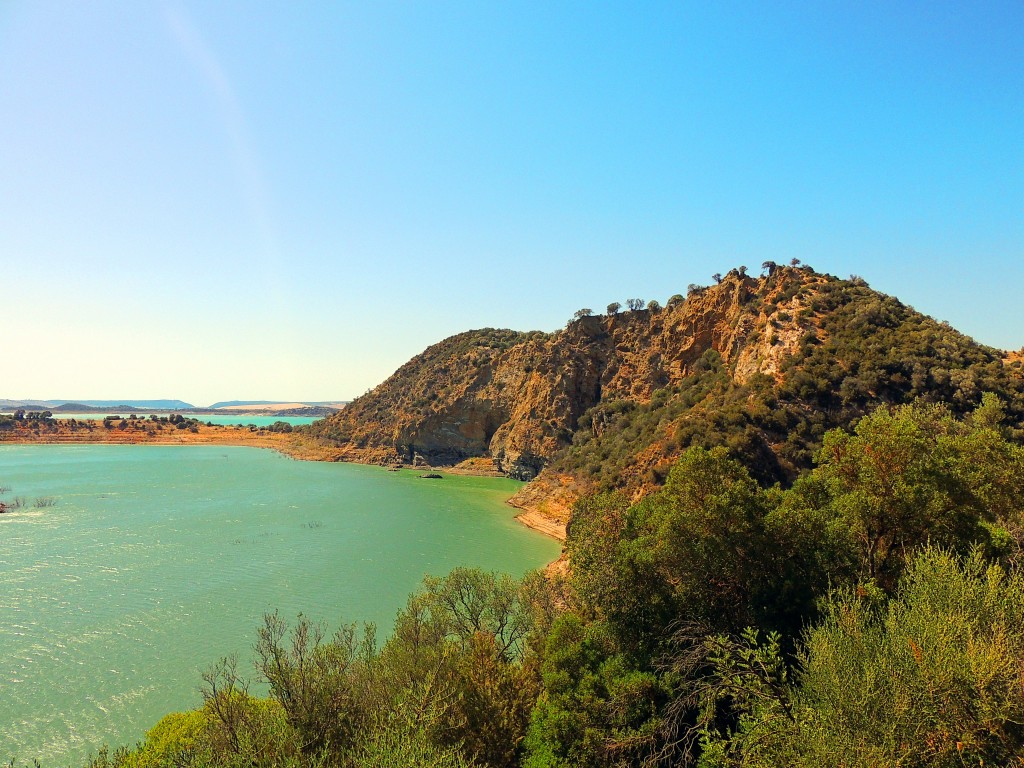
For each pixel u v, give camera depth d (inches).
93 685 1277.1
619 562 862.5
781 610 759.1
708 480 886.4
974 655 406.6
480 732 774.5
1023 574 560.4
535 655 1022.4
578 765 661.3
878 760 385.1
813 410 2377.0
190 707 1193.4
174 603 1770.4
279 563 2231.8
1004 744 380.2
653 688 717.9
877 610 650.2
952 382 2207.2
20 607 1720.0
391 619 1675.7
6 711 1175.6
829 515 888.3
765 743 454.6
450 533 2839.6
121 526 2807.6
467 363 6540.4
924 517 777.6
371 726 658.8
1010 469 888.3
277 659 725.9
